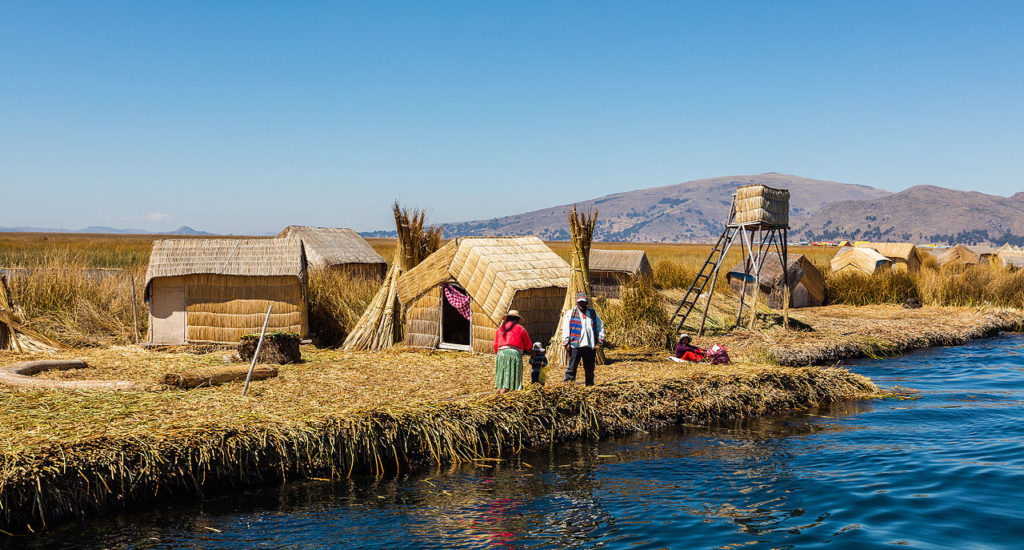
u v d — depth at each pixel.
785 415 12.05
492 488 8.34
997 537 6.80
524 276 14.96
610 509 7.71
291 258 16.33
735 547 6.69
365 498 7.94
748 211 19.08
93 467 7.23
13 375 10.81
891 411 12.30
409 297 15.92
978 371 16.53
